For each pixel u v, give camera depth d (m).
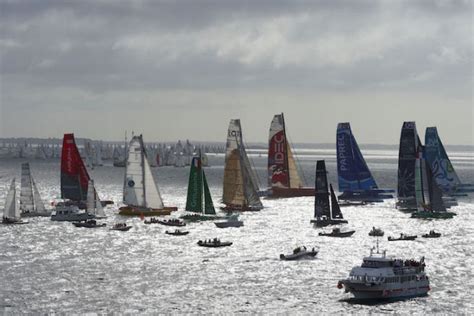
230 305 167.62
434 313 163.25
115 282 188.38
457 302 171.75
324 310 164.88
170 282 188.50
